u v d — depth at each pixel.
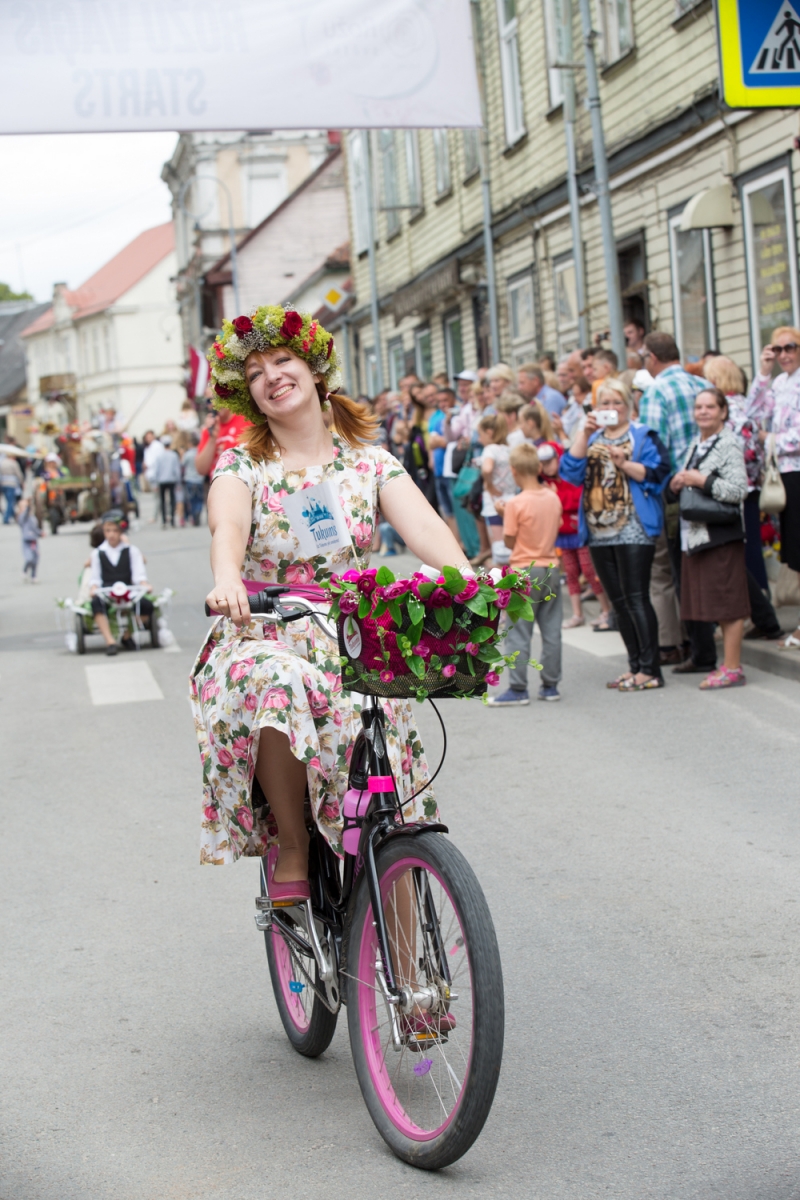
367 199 25.14
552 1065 3.79
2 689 10.90
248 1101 3.75
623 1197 3.09
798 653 8.81
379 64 10.11
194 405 34.25
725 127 13.36
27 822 6.80
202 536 25.12
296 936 3.82
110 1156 3.46
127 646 12.91
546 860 5.60
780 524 9.07
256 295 47.50
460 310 23.84
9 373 100.94
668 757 7.10
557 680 8.76
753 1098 3.52
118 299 79.44
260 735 3.55
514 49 19.75
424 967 3.30
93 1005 4.49
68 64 9.68
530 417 10.78
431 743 7.91
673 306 15.00
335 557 3.75
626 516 8.58
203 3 9.84
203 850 3.80
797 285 12.27
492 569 3.24
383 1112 3.43
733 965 4.40
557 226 18.66
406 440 16.41
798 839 5.63
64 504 30.55
